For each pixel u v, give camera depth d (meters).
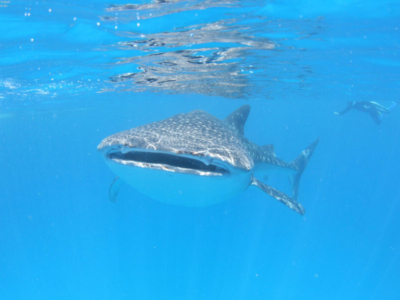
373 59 10.70
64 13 6.15
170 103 34.75
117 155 4.43
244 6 6.03
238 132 7.79
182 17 6.54
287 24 7.13
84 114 42.75
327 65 11.74
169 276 19.66
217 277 19.78
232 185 4.55
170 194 4.43
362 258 24.88
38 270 21.48
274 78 14.76
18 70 11.34
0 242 29.84
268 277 20.23
